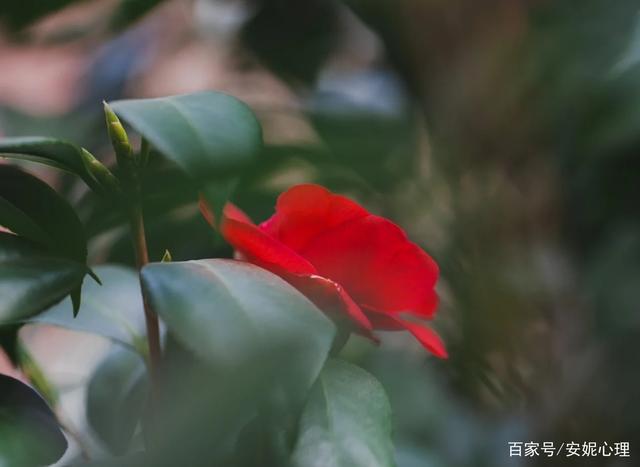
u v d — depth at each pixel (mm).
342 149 1261
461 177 1284
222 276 743
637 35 1289
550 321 1274
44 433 783
